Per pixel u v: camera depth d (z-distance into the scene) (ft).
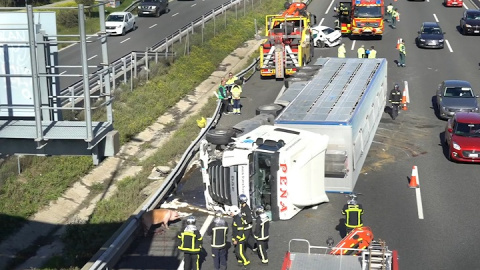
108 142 58.03
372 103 114.52
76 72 157.17
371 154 112.68
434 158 110.83
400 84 160.25
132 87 146.20
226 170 86.43
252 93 152.15
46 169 104.37
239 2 253.44
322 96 107.04
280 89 155.02
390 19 236.02
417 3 274.98
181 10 259.39
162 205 92.22
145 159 115.85
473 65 177.88
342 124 91.66
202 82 169.99
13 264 80.94
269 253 77.41
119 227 86.38
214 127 126.41
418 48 198.59
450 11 257.75
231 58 194.49
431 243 79.30
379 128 127.03
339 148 92.53
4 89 59.72
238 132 99.04
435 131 125.70
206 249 79.36
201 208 91.04
